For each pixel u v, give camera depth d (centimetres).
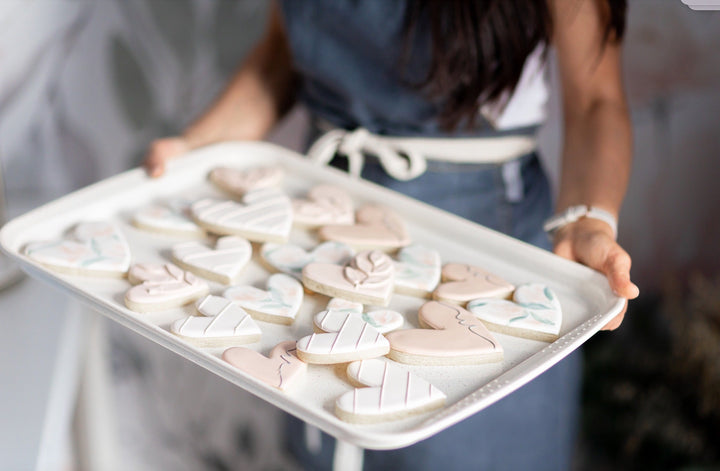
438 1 118
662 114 166
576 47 120
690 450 156
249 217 116
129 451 180
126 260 109
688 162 172
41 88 150
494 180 128
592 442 166
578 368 135
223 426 183
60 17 147
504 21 117
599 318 103
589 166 117
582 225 112
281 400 93
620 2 119
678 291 174
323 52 127
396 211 120
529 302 106
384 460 136
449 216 117
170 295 105
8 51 145
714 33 160
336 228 115
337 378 98
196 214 116
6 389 113
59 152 155
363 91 127
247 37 163
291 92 144
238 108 141
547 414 131
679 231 179
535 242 130
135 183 122
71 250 110
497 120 126
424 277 108
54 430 113
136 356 173
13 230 112
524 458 132
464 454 131
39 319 122
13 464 106
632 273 183
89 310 136
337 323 101
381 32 123
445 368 100
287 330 104
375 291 106
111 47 154
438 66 120
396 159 127
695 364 157
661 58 162
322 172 125
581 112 123
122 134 159
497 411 129
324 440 144
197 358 97
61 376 117
